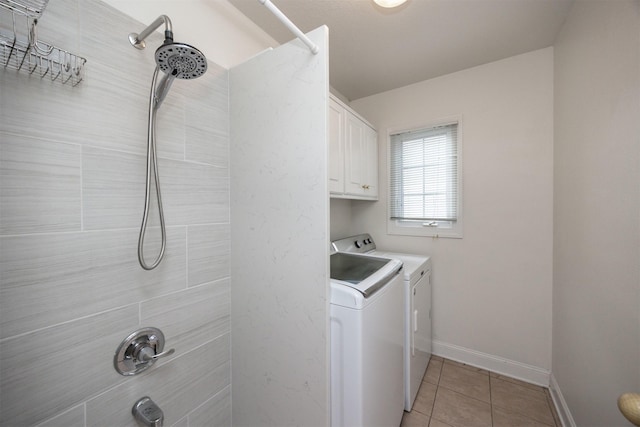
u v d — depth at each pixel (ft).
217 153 3.99
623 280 2.93
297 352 3.45
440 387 5.77
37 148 2.36
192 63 2.46
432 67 6.54
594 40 3.68
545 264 5.77
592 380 3.68
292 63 3.39
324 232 3.18
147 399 3.16
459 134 6.70
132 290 3.05
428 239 7.18
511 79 6.09
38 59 2.30
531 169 5.89
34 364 2.37
